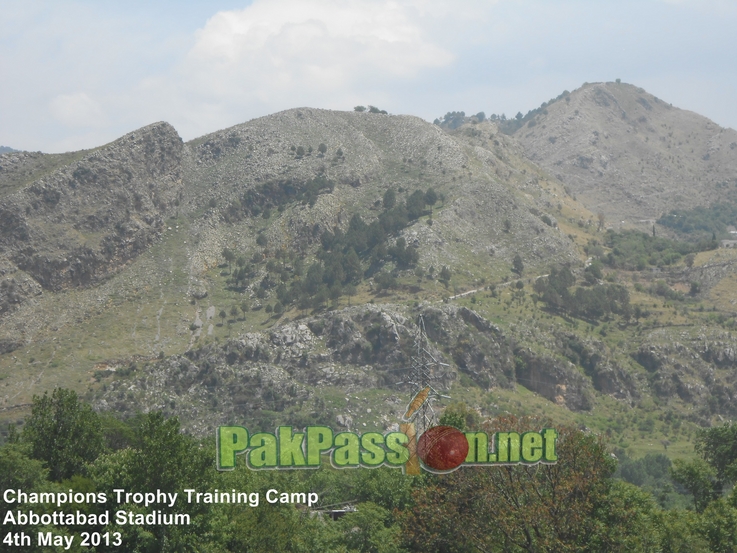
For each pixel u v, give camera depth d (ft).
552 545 189.37
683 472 269.03
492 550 201.26
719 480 279.49
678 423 577.84
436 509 204.74
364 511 238.89
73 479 204.85
